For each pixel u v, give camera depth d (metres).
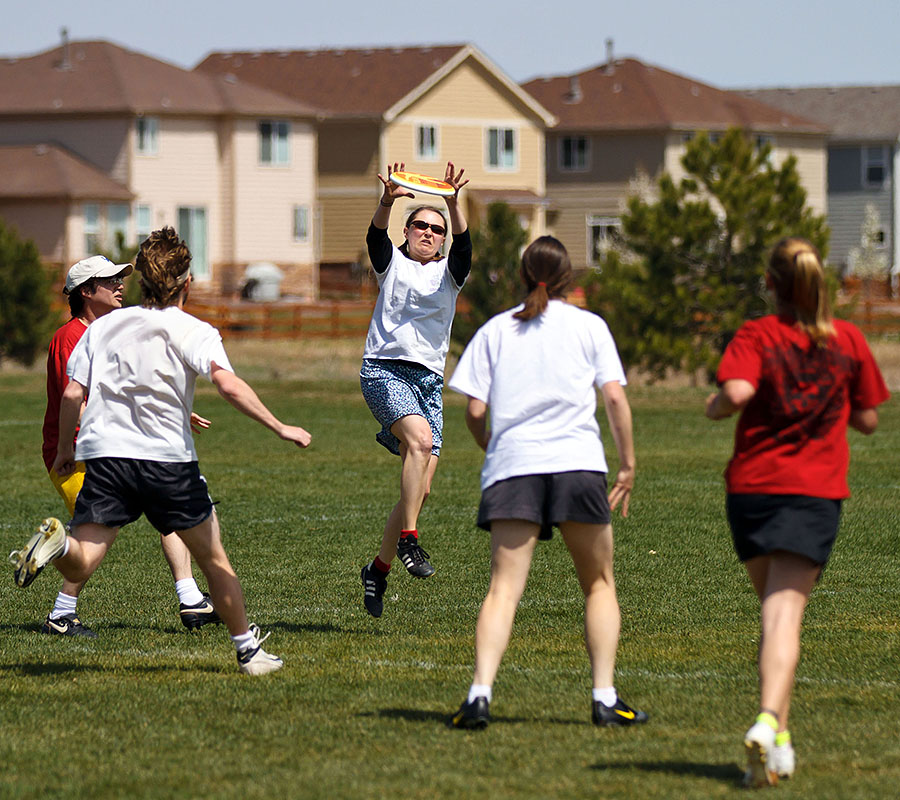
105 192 142.12
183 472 17.77
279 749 15.12
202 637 21.59
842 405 14.52
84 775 14.19
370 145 158.12
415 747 15.14
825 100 188.12
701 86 176.38
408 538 21.97
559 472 15.48
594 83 172.88
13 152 144.75
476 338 16.06
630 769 14.30
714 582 26.30
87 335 18.03
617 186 168.12
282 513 35.44
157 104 146.62
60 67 150.62
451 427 58.34
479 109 161.88
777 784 13.77
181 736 15.64
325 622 22.89
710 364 72.19
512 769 14.30
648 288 73.31
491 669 15.73
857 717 16.50
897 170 182.25
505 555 15.71
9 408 65.25
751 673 18.86
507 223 85.38
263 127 153.75
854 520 33.53
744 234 72.56
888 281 155.62
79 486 22.05
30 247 88.06
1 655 20.14
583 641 21.12
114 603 24.52
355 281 158.75
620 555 29.17
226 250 153.50
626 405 15.71
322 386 76.94
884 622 22.48
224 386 17.27
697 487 39.53
